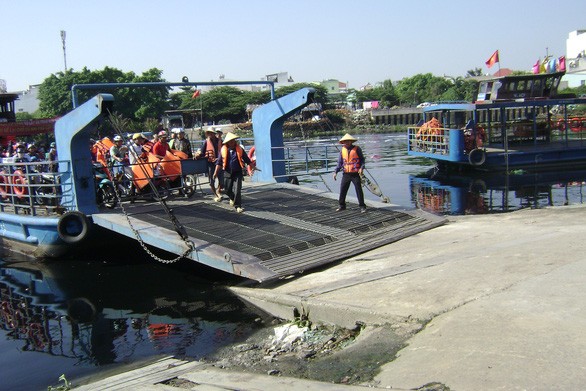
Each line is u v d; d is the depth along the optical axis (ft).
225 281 32.42
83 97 158.92
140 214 38.68
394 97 353.31
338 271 28.89
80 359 23.17
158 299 30.60
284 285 28.07
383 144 161.07
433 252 29.40
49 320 28.68
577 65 286.46
